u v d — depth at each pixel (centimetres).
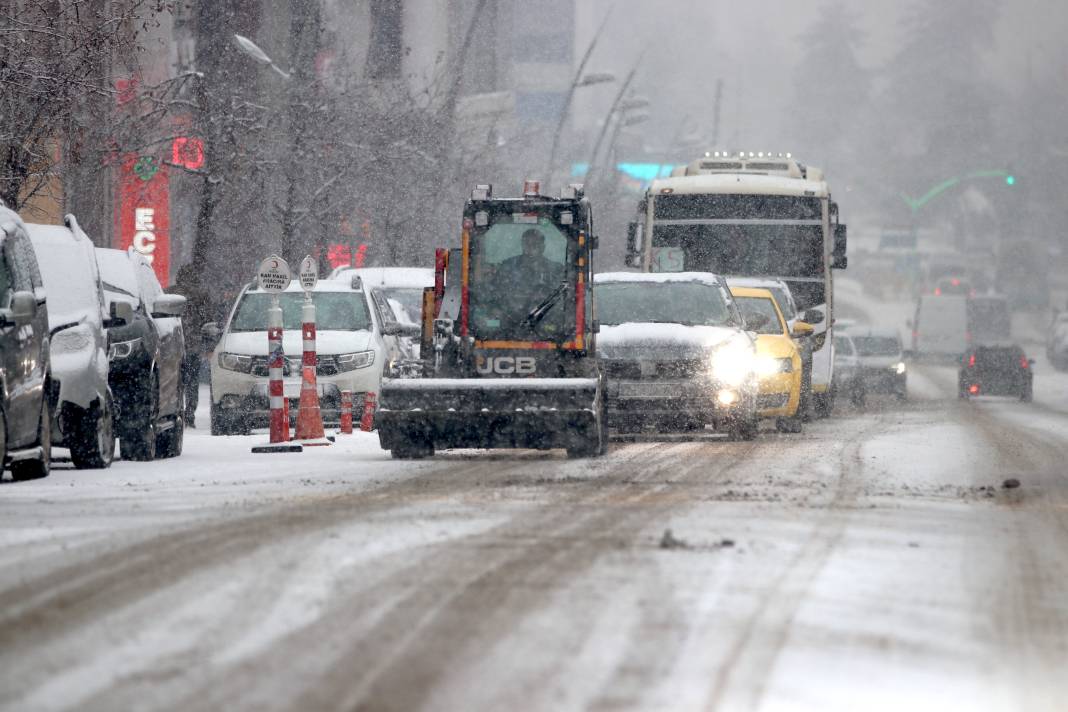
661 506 3534
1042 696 1802
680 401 6112
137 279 5691
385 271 9594
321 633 2039
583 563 2625
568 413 5006
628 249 9631
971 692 1811
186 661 1880
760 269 9500
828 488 4091
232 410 7344
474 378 5253
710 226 9525
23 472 4444
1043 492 4197
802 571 2592
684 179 9650
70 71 8412
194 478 4412
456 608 2212
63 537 2936
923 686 1828
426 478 4303
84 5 8538
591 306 5456
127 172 10625
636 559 2677
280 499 3672
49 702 1689
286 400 6209
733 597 2331
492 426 5038
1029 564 2781
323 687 1755
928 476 4603
